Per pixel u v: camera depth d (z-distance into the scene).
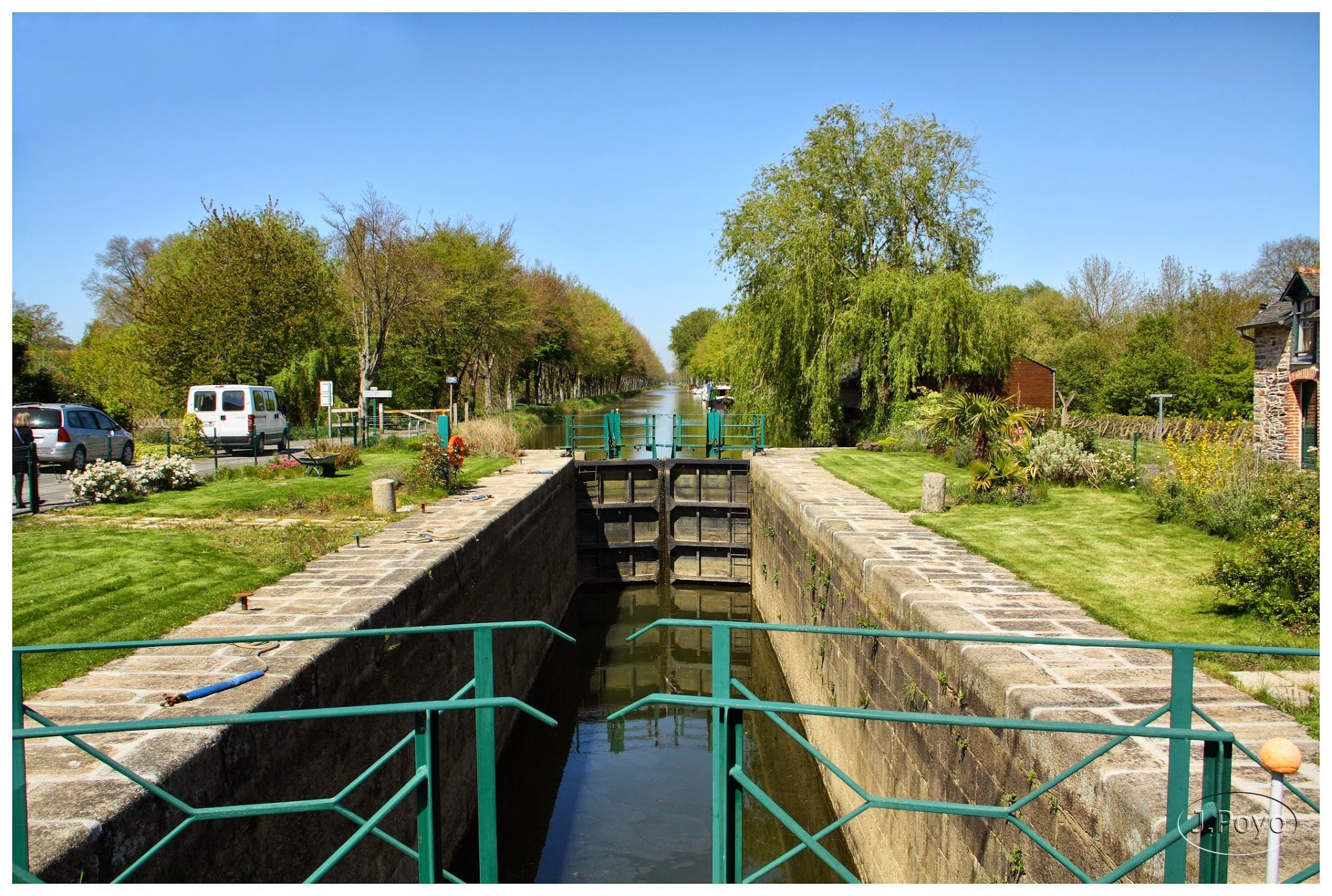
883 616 8.53
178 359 32.78
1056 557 9.37
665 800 11.13
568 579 20.08
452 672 9.70
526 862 9.55
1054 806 4.73
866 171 26.95
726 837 3.49
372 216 36.56
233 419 23.47
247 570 8.80
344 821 6.52
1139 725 3.41
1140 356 34.72
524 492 15.31
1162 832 3.72
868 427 25.67
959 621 7.02
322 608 7.46
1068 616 7.26
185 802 4.37
